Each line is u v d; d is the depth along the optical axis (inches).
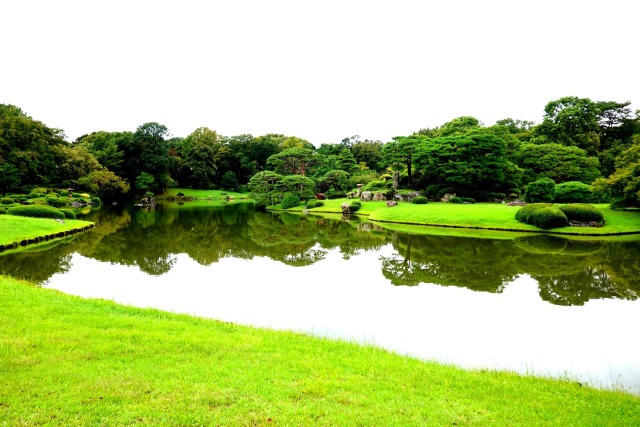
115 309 396.8
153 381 231.6
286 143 3969.0
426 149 1935.3
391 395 233.0
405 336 395.5
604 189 1284.4
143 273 657.0
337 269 703.1
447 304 500.4
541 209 1194.6
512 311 475.8
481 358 348.2
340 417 201.9
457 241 1021.2
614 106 2313.0
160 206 2397.9
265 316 448.5
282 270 692.7
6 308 355.6
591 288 581.3
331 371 265.1
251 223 1470.2
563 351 365.4
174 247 925.8
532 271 687.1
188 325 357.1
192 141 3567.9
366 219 1608.0
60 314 353.1
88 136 3363.7
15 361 245.1
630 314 467.8
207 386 228.5
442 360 339.3
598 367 335.3
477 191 1839.3
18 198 1840.6
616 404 241.4
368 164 3683.6
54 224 1091.3
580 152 1921.8
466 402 231.1
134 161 2844.5
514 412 220.1
